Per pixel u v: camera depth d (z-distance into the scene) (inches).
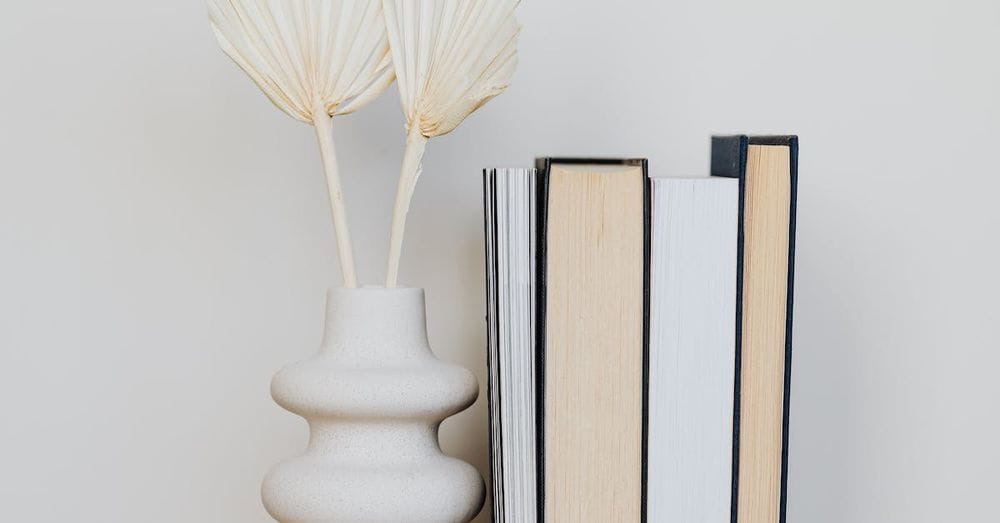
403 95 30.8
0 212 37.5
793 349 39.8
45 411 37.7
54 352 37.7
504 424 29.7
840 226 40.0
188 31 38.0
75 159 37.7
